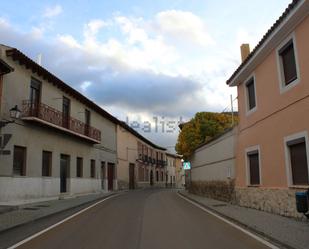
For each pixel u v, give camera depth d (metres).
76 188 30.31
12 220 13.70
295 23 13.23
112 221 13.71
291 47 14.11
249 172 18.80
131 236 10.38
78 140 31.25
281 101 14.66
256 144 17.52
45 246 9.07
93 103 34.22
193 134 37.06
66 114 29.41
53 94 26.36
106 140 40.84
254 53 16.41
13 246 9.09
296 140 13.34
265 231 10.53
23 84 22.05
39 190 23.48
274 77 15.37
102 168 39.69
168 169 88.75
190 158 38.53
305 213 11.46
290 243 8.73
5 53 20.48
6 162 19.88
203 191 30.73
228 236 10.34
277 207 14.86
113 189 43.69
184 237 10.18
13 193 20.39
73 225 12.78
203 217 14.91
